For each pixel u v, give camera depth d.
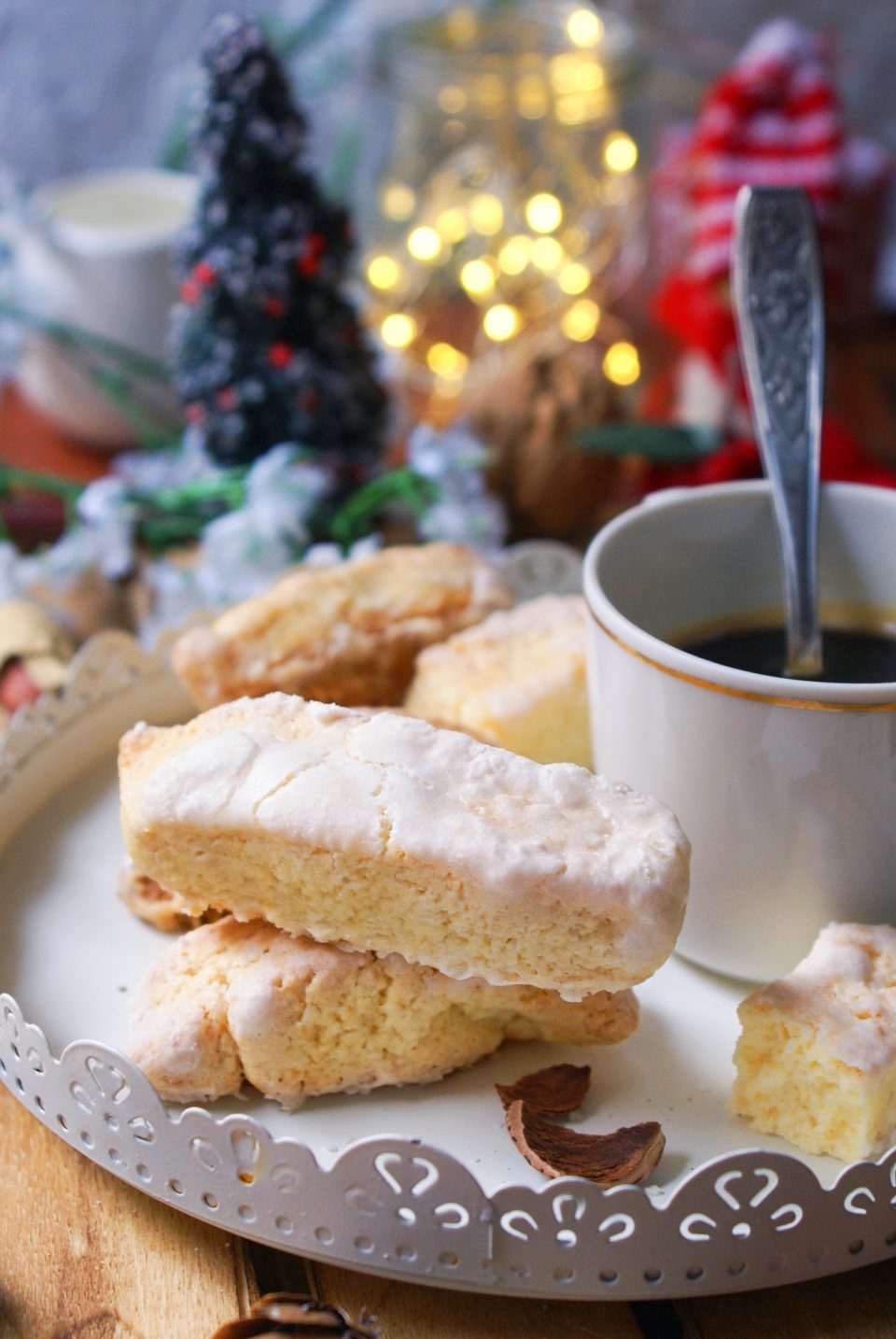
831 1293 0.37
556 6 0.75
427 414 0.71
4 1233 0.38
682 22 0.86
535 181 0.79
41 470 0.66
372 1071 0.39
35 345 0.64
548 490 0.60
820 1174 0.38
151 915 0.43
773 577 0.46
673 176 0.76
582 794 0.38
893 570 0.45
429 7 0.79
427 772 0.38
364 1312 0.37
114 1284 0.37
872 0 0.85
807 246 0.44
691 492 0.45
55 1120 0.38
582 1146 0.38
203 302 0.59
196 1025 0.38
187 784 0.38
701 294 0.67
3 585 0.56
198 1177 0.36
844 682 0.43
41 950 0.42
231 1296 0.37
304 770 0.38
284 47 0.78
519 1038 0.40
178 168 0.77
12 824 0.45
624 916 0.37
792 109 0.67
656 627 0.45
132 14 0.82
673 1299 0.37
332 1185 0.35
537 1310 0.37
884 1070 0.37
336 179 0.82
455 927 0.38
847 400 0.67
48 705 0.47
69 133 0.86
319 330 0.60
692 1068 0.40
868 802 0.39
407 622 0.48
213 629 0.48
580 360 0.62
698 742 0.40
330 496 0.60
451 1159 0.35
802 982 0.38
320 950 0.39
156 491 0.59
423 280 0.77
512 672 0.47
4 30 0.82
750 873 0.40
